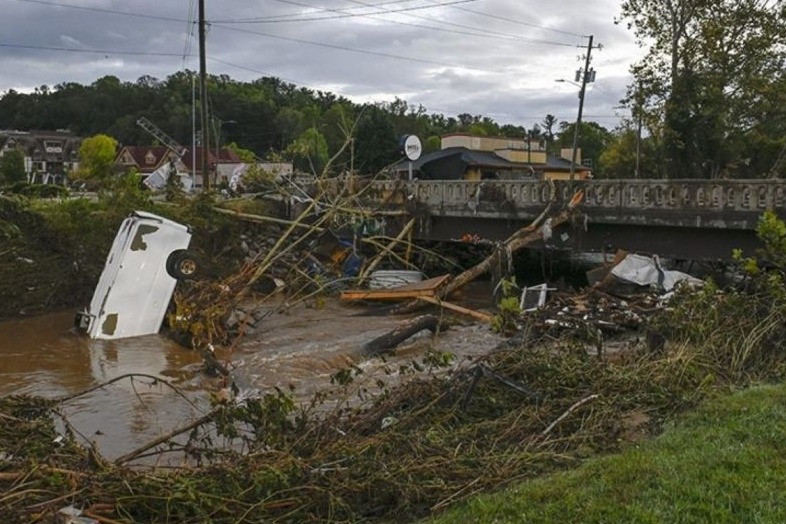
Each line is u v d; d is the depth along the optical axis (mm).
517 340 13484
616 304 16531
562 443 7668
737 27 31000
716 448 6789
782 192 18594
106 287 16984
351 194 24594
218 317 16703
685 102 31719
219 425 7641
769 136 35062
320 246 25562
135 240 17000
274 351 15758
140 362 14844
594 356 11484
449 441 7656
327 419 8359
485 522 5609
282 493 6199
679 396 8945
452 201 26328
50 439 7777
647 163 48250
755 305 12398
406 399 9156
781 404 8070
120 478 6129
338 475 6520
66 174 79188
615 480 6172
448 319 18344
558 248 23328
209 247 24469
